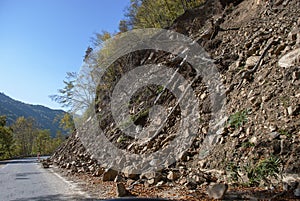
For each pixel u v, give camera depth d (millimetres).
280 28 8297
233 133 6227
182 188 5691
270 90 6410
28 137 63031
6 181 10531
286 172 4562
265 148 5215
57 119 33719
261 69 7367
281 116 5574
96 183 8047
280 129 5301
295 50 6609
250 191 4645
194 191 5312
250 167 5188
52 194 7055
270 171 4789
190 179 5941
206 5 15273
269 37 8406
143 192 5906
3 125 45125
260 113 6109
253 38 8969
